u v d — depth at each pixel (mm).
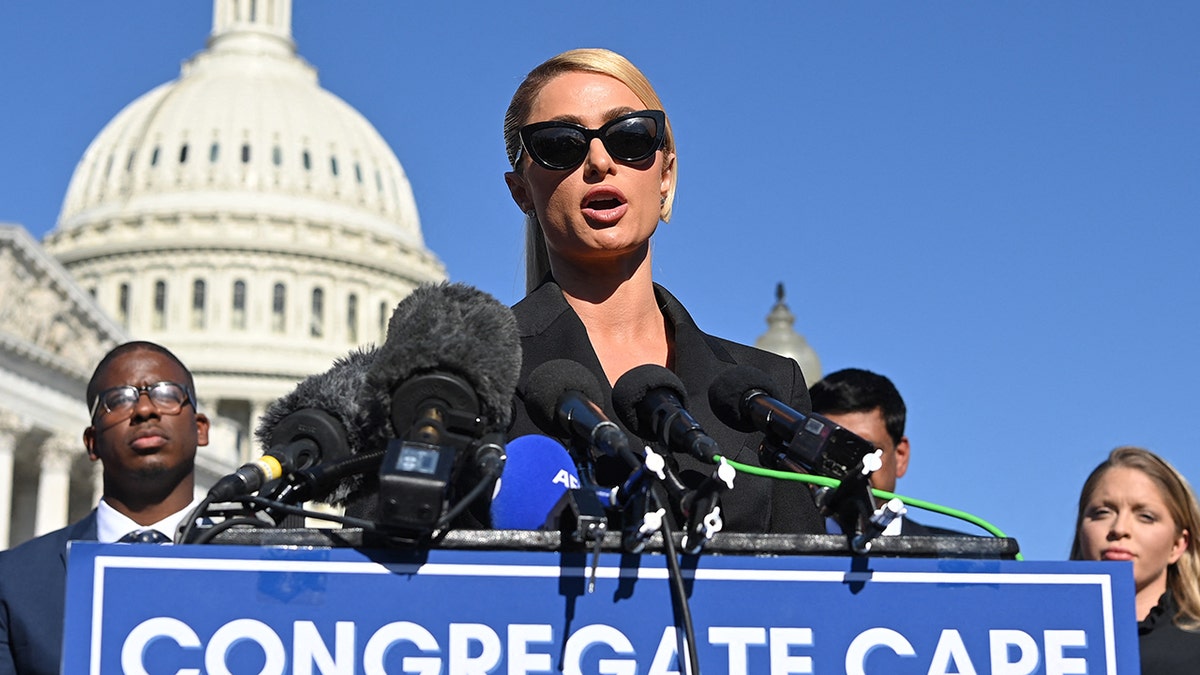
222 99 115750
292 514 3154
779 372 4008
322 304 111625
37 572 5133
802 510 3816
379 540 2885
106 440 5953
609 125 3770
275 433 3502
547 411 3363
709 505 2883
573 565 2902
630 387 3359
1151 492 5867
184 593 2820
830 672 2912
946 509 3205
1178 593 5777
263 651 2818
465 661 2857
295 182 113375
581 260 3914
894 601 2951
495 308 3158
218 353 107562
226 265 109750
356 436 3508
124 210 111250
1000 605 2965
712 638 2904
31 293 71812
